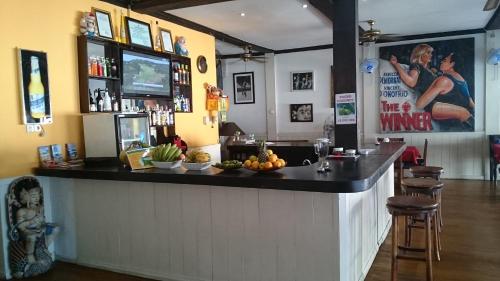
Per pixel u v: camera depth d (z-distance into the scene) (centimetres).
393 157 375
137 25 459
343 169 288
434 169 417
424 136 768
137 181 311
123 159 333
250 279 289
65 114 382
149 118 443
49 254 351
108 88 434
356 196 301
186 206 309
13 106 337
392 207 282
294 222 271
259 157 286
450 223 458
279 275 279
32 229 338
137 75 455
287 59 863
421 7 548
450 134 750
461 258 351
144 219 328
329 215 260
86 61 393
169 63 508
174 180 291
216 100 611
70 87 387
